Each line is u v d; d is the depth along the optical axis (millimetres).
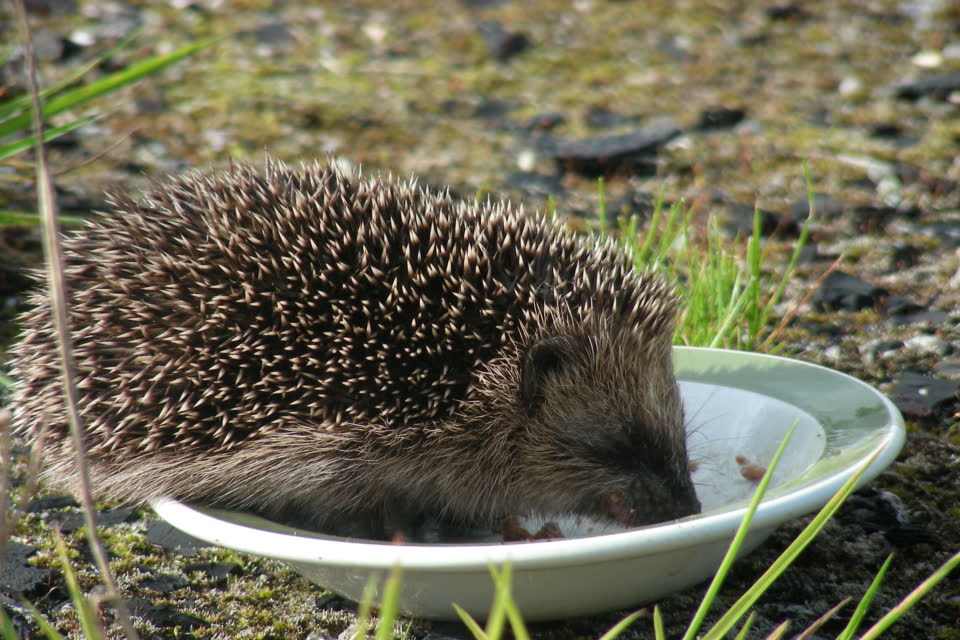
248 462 4539
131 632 2840
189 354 4465
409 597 3625
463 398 4777
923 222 8203
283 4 13445
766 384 4848
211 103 10484
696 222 8234
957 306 6902
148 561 4473
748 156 9516
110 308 4551
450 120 10352
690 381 5105
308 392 4535
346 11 13352
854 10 13422
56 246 2816
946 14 13000
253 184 4789
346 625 3996
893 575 4176
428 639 3803
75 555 4504
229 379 4496
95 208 8031
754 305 5973
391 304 4523
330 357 4531
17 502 4977
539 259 4758
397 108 10578
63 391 4602
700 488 4703
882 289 7156
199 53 11711
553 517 5152
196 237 4605
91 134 9672
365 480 4758
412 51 12148
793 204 8539
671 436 4750
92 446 4562
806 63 11766
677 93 10992
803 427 4480
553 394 4855
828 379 4652
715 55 12094
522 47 12273
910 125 10086
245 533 3494
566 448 4906
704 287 5965
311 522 4898
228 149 9453
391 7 13562
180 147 9469
